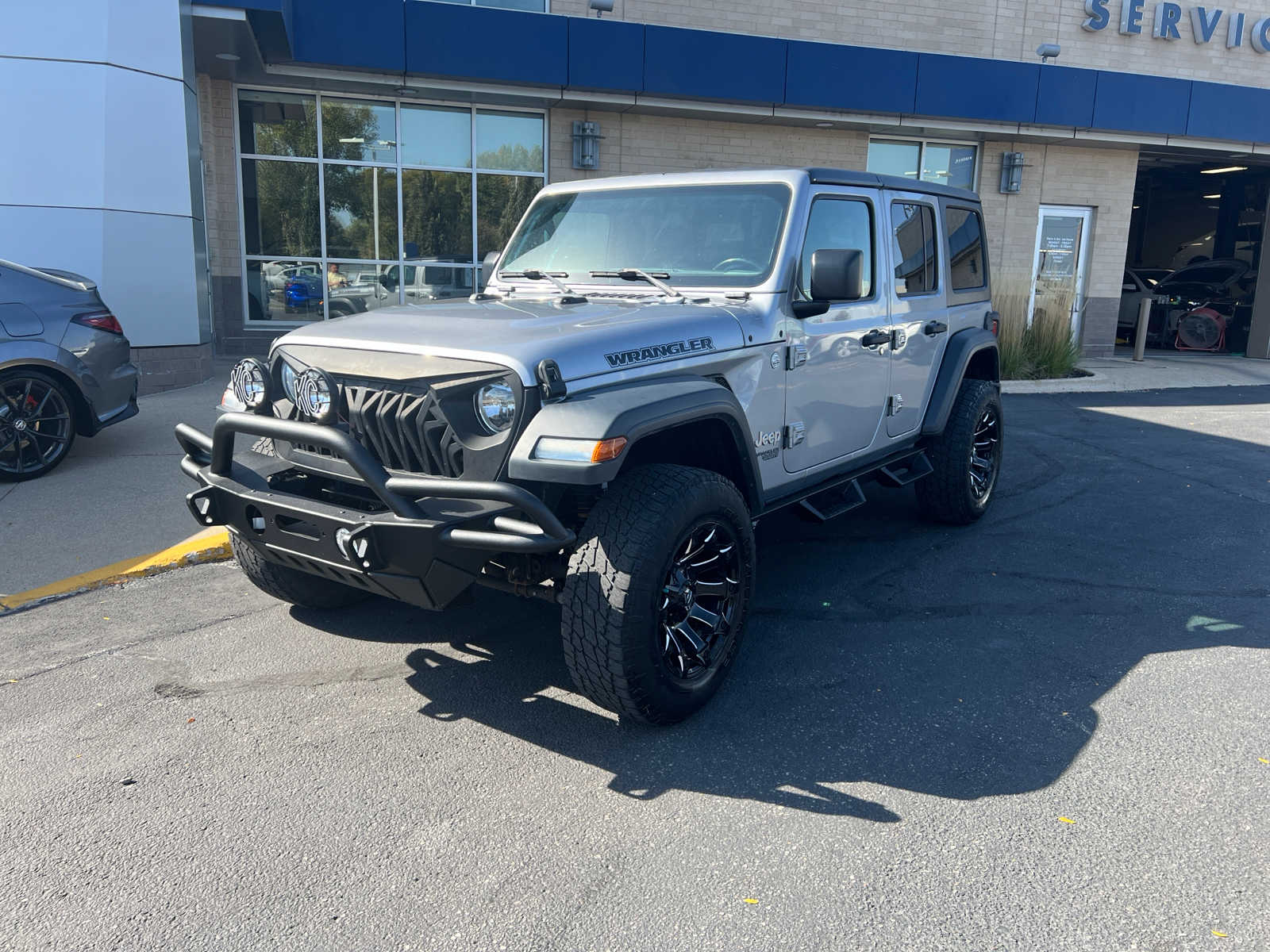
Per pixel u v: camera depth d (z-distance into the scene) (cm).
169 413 867
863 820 294
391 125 1341
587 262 465
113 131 928
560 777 318
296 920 248
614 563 315
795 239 420
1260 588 505
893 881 264
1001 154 1603
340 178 1338
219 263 1299
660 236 451
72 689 379
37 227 912
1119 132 1569
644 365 345
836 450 475
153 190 966
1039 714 363
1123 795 307
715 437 380
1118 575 523
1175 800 304
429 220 1380
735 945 239
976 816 296
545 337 331
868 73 1379
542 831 288
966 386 597
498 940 241
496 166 1385
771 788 312
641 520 319
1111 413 1102
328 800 304
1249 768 324
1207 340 1884
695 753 334
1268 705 371
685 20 1405
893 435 529
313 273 1353
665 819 295
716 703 370
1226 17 1684
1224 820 294
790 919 249
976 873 268
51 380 651
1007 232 1639
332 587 447
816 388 444
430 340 337
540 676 394
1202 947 238
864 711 365
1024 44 1584
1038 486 730
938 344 559
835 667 403
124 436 773
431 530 304
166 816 294
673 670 344
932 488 589
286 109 1300
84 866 270
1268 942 240
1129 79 1519
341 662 406
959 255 588
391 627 443
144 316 970
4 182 900
